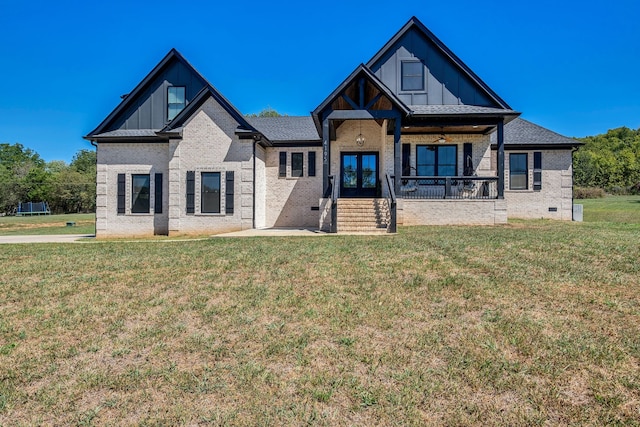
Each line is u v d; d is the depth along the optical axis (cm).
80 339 398
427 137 1733
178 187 1584
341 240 1019
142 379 316
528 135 1903
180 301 513
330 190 1439
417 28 1619
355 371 322
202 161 1580
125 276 651
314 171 1842
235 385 305
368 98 1630
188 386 304
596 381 298
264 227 1747
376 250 820
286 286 565
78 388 304
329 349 363
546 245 819
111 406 280
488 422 253
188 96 1689
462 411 265
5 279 642
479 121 1512
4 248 1029
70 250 964
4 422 264
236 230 1564
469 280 564
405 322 422
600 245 796
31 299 532
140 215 1680
